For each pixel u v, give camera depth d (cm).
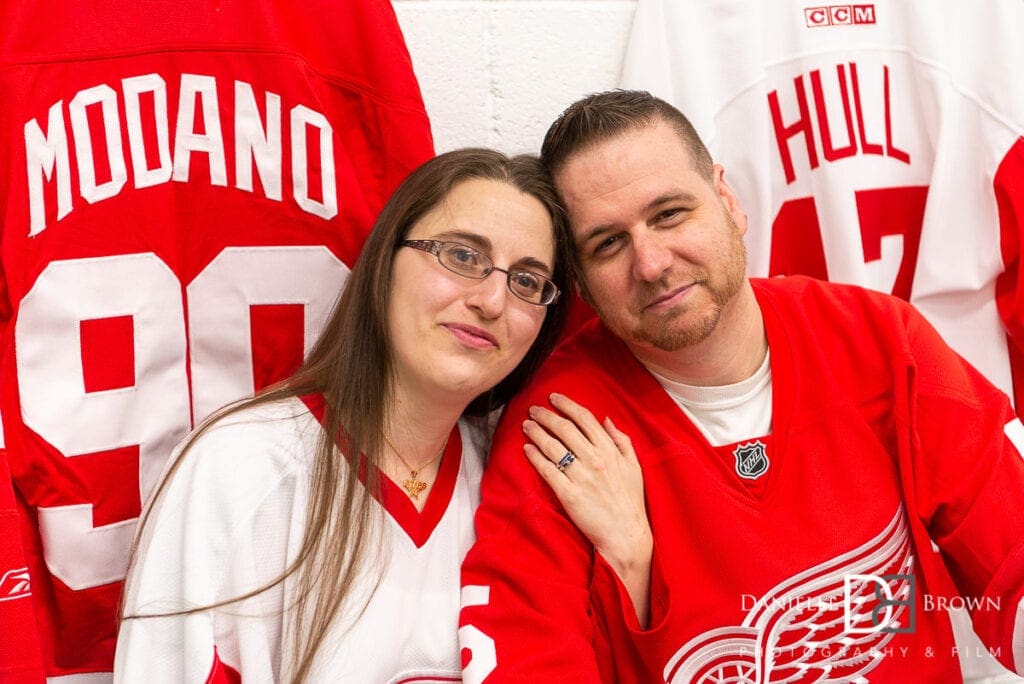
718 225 97
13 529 103
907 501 99
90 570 111
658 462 101
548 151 103
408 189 98
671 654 96
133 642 90
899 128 124
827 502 98
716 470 100
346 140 114
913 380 100
